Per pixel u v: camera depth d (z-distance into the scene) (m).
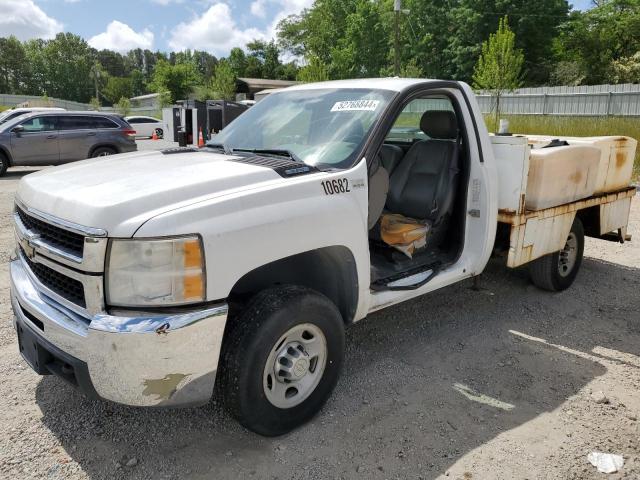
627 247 7.25
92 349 2.53
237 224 2.72
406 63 49.38
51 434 3.11
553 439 3.16
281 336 2.93
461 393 3.64
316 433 3.17
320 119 3.89
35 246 2.90
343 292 3.46
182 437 3.12
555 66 44.28
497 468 2.90
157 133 34.59
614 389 3.72
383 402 3.51
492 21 44.97
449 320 4.81
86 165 3.55
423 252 4.33
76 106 63.53
